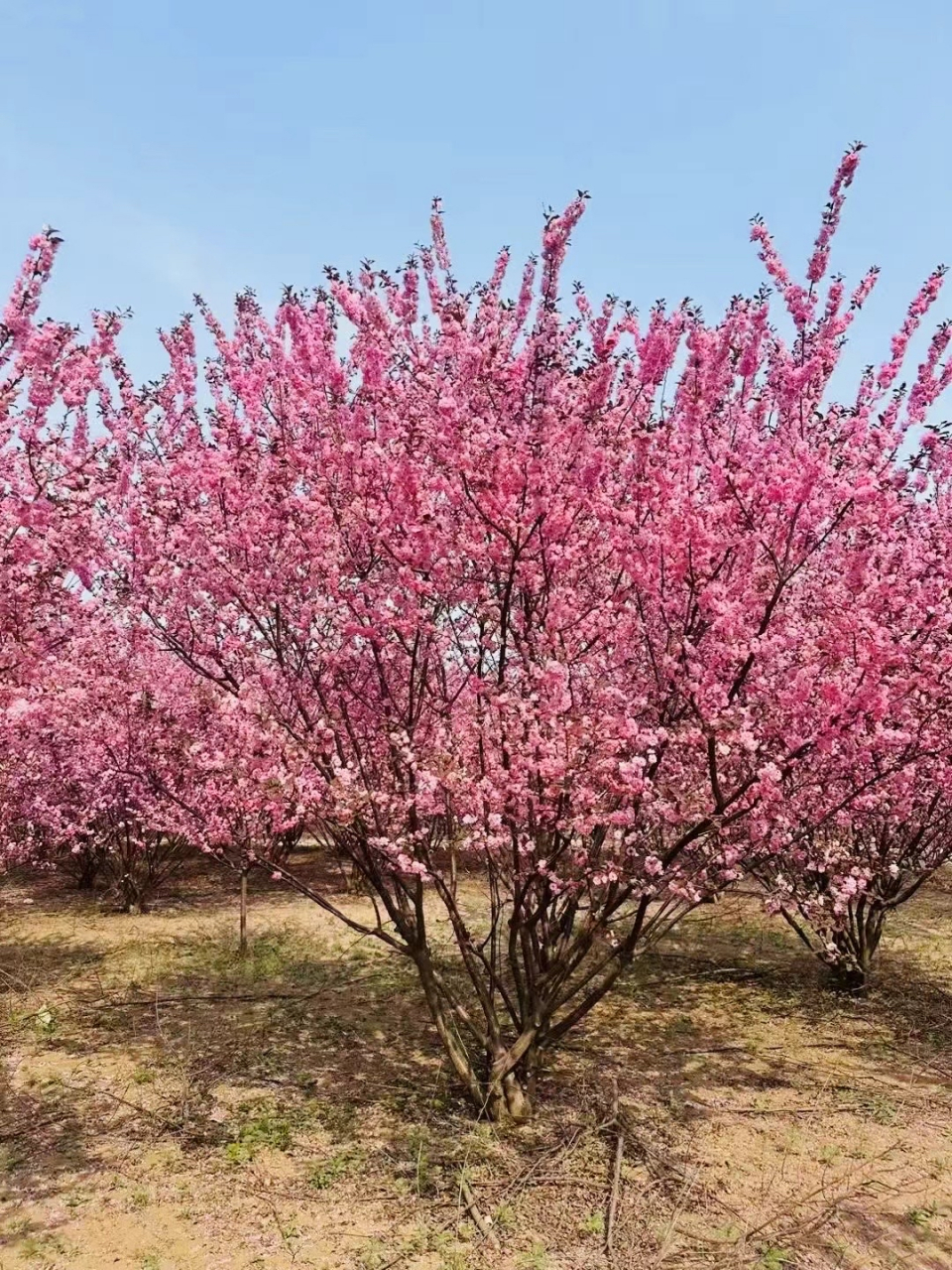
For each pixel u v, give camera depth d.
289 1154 4.30
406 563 4.25
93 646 6.30
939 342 4.30
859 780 4.79
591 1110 4.80
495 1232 3.66
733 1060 5.67
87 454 4.34
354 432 4.37
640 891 4.34
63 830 9.38
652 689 4.58
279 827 4.71
